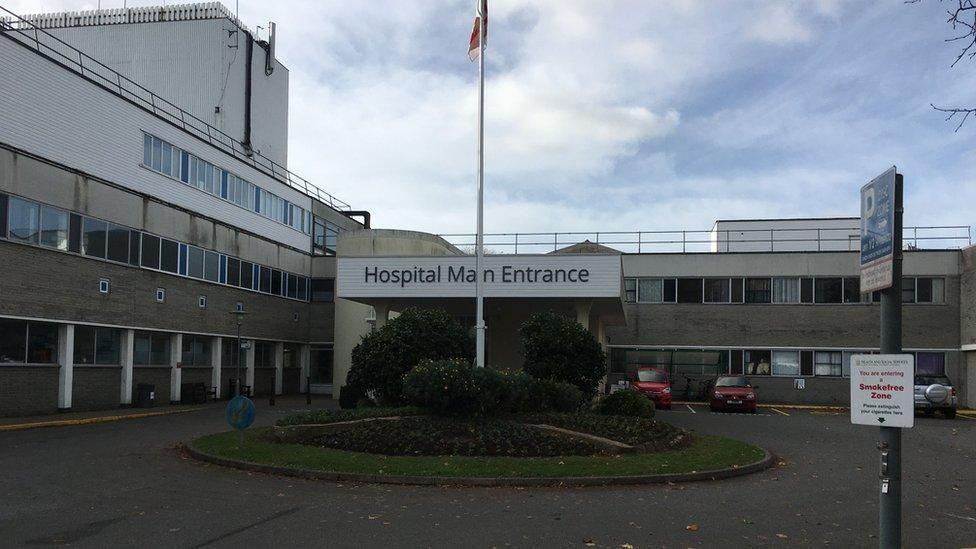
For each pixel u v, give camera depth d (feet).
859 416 19.43
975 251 117.08
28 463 44.70
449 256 80.89
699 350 129.39
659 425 57.67
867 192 21.08
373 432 50.01
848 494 37.65
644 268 132.05
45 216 78.59
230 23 143.95
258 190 130.41
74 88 86.58
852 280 126.82
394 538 26.81
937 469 47.65
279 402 110.73
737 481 41.68
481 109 66.80
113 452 49.98
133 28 140.15
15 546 24.97
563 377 68.90
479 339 63.16
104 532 27.02
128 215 92.48
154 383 98.02
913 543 27.09
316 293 145.89
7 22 97.71
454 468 40.81
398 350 68.03
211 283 111.55
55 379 80.12
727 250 147.84
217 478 39.81
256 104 152.76
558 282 78.59
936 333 122.72
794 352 126.93
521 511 32.17
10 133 76.79
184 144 108.58
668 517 31.12
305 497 34.76
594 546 25.96
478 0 68.64
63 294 80.59
